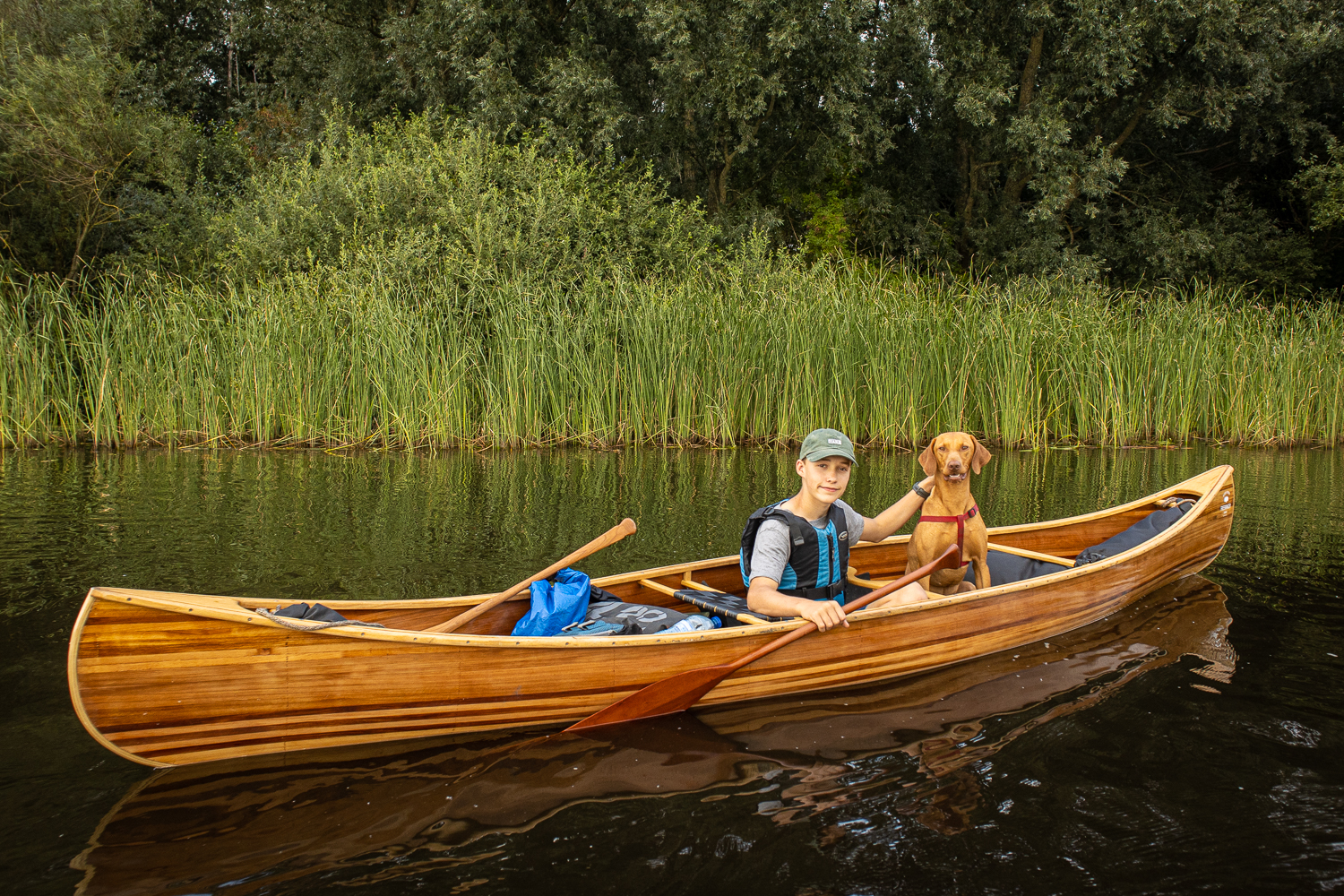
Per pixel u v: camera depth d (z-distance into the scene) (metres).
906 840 2.19
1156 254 18.61
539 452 9.39
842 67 15.99
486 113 15.40
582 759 2.64
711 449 9.79
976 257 18.98
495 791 2.43
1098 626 3.88
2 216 12.48
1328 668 3.30
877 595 3.15
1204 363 11.09
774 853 2.13
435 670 2.68
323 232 12.55
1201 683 3.16
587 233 13.14
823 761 2.62
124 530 5.25
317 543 5.00
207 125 22.30
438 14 16.12
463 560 4.67
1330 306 13.41
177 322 9.64
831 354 10.05
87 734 2.70
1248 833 2.21
